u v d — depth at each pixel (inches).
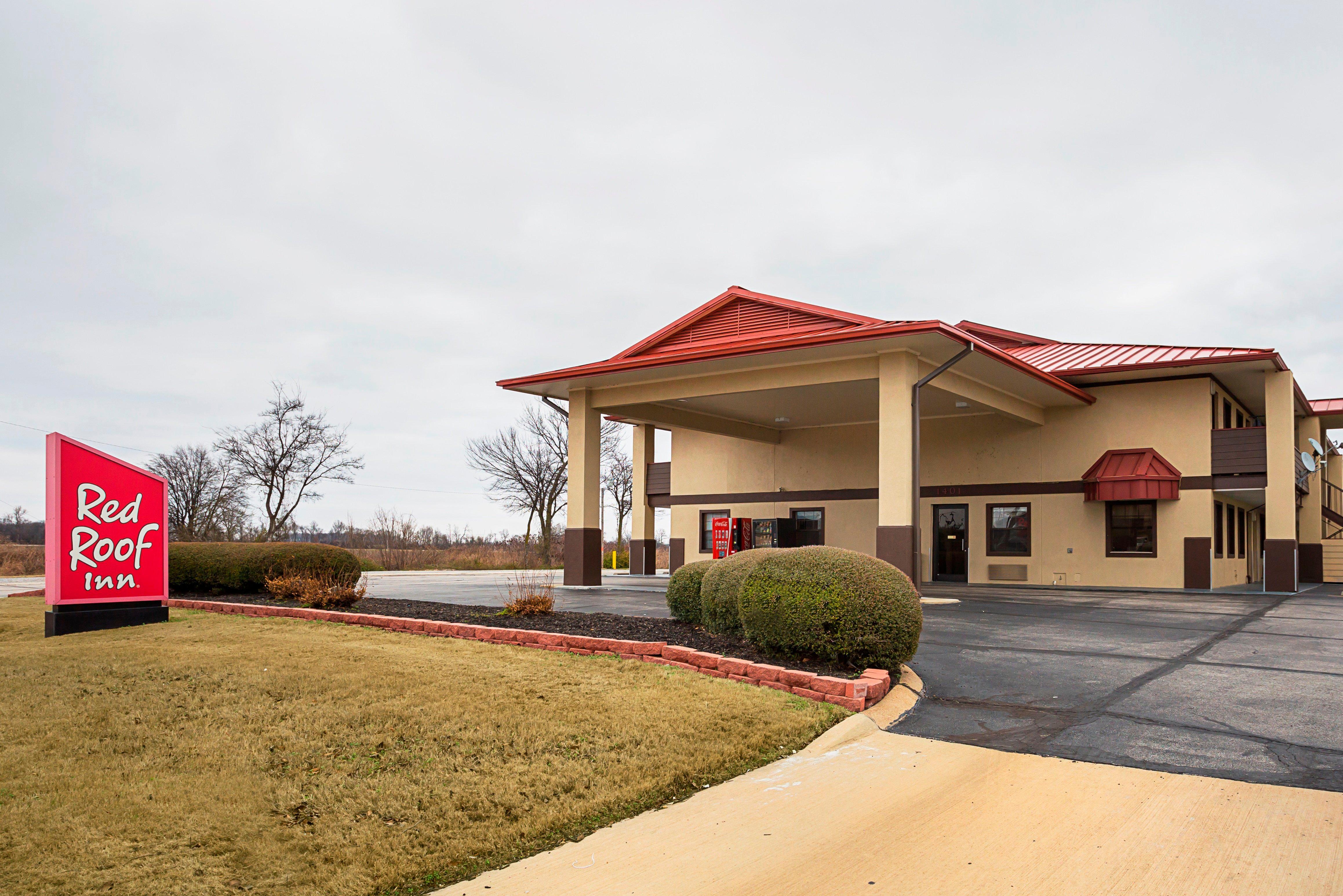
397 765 216.4
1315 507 1016.9
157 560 478.0
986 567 934.4
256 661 338.6
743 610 350.0
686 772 216.1
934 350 677.9
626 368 767.1
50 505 431.2
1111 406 876.0
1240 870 161.0
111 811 181.8
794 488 1083.3
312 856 165.5
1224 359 778.8
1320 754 234.5
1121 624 523.8
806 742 250.1
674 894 154.6
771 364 741.9
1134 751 240.1
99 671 315.6
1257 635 469.7
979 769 226.7
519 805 193.0
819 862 167.5
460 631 420.8
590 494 862.5
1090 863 165.0
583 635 397.4
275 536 1952.5
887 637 323.9
